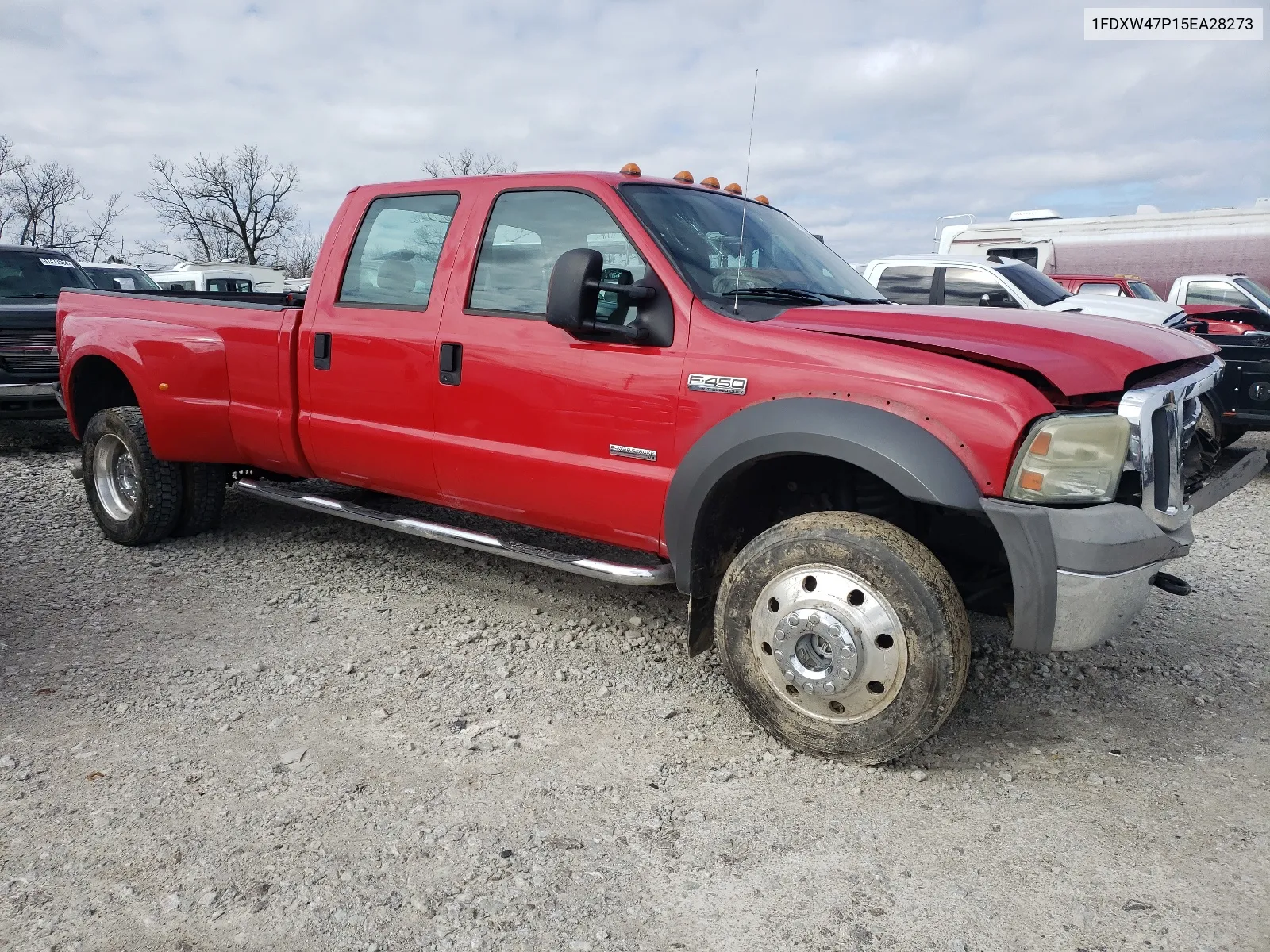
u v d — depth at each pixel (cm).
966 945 223
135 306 521
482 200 397
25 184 4269
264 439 472
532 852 257
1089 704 355
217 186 5019
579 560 368
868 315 334
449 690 358
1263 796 289
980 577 345
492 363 379
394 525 431
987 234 1723
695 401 327
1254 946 222
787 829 270
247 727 325
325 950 219
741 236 388
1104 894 242
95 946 219
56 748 308
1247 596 482
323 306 443
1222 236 1520
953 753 316
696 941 225
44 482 701
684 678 373
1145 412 288
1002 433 276
